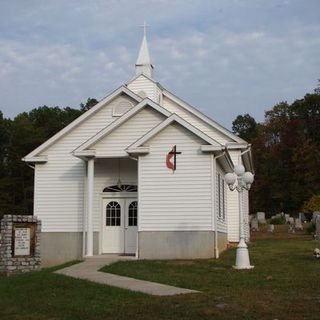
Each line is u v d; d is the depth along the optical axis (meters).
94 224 25.08
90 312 11.41
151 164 22.66
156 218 22.39
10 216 19.11
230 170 27.00
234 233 31.00
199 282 14.69
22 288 14.85
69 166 26.16
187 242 22.11
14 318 11.48
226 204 29.14
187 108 29.94
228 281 14.73
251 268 17.45
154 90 28.78
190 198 22.31
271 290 13.08
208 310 10.90
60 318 11.21
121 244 24.97
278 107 90.88
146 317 10.70
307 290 12.93
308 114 84.12
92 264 19.73
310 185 76.12
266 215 82.25
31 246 19.44
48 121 77.75
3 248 19.12
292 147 83.06
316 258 20.25
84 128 26.41
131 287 14.09
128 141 24.12
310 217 56.16
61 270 17.92
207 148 22.19
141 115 24.27
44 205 26.05
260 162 84.94
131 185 25.31
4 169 70.19
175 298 12.24
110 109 26.41
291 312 10.57
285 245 28.61
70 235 25.64
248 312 10.66
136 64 31.64
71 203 25.88
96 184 25.47
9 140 71.75
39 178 26.28
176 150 22.56
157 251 22.20
